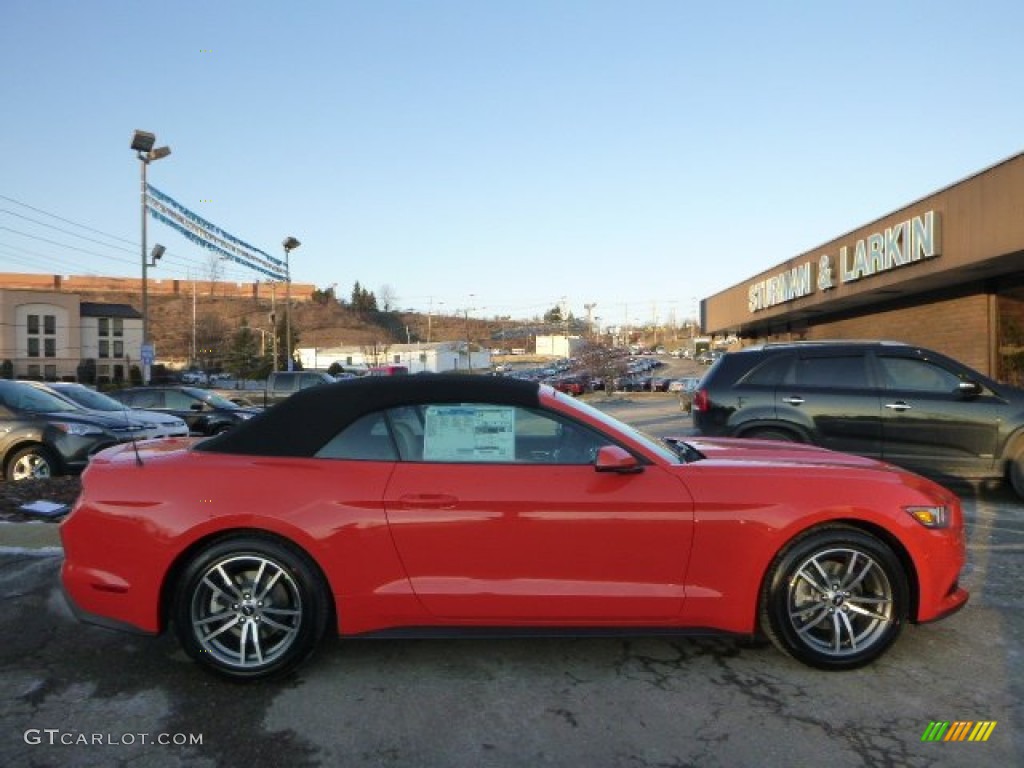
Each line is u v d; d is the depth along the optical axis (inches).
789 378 319.0
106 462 153.2
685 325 5585.6
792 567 146.4
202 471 145.9
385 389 154.3
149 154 1045.8
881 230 757.3
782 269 1059.3
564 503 143.3
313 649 145.3
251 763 118.3
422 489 143.7
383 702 137.6
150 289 5211.6
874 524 148.6
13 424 366.9
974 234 607.5
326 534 141.9
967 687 143.0
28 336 3287.4
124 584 142.9
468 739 125.3
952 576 151.8
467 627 145.5
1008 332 683.4
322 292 5713.6
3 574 204.4
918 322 830.5
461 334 6038.4
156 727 128.9
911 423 304.7
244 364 3070.9
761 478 149.1
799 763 118.0
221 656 143.6
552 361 4392.2
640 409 1143.6
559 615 143.9
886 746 122.8
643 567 144.7
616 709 135.0
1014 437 299.0
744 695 140.1
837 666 147.9
